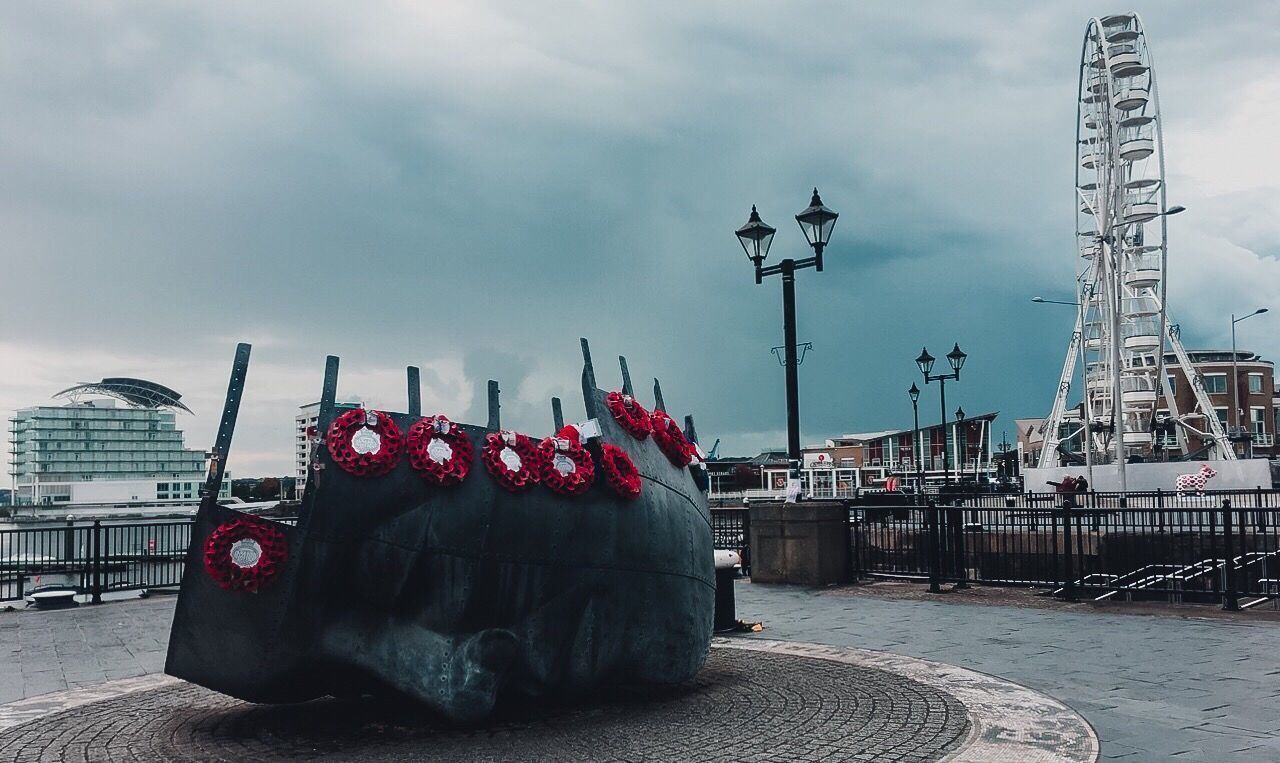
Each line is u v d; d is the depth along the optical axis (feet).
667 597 25.81
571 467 24.20
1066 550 47.57
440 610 22.52
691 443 31.35
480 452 23.48
